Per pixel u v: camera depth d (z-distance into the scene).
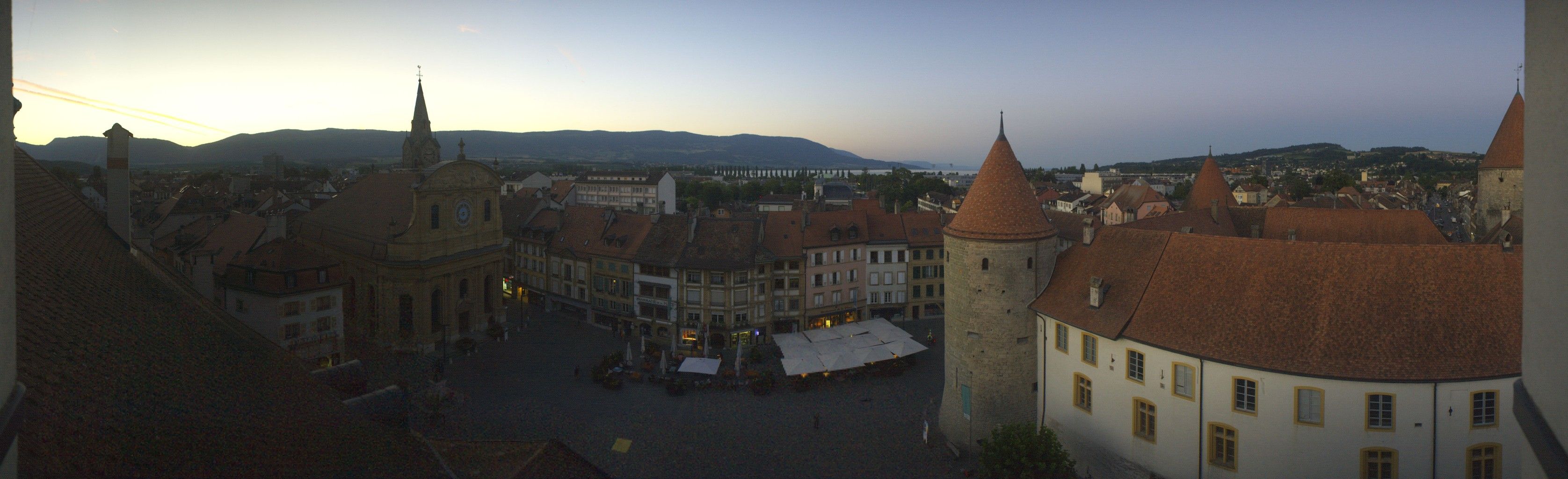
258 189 180.75
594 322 92.31
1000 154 53.59
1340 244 40.91
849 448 55.19
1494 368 34.91
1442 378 35.06
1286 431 38.19
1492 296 37.03
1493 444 35.22
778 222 90.12
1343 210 80.69
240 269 64.62
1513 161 81.31
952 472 51.31
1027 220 51.97
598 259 90.94
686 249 84.38
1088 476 48.03
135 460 13.39
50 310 16.50
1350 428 36.78
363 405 28.69
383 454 22.28
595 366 73.81
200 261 54.03
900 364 73.75
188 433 15.97
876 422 60.22
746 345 83.06
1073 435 49.22
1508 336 35.72
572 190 186.38
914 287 95.50
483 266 83.94
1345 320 38.41
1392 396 36.03
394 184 84.69
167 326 22.75
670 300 83.56
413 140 106.88
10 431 6.88
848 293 91.44
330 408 24.33
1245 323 40.69
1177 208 161.88
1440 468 35.62
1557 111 7.38
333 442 20.78
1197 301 43.38
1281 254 42.25
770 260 83.94
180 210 111.00
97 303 20.09
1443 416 35.44
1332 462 37.22
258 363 25.11
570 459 28.44
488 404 63.19
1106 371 46.38
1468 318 36.69
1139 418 44.50
